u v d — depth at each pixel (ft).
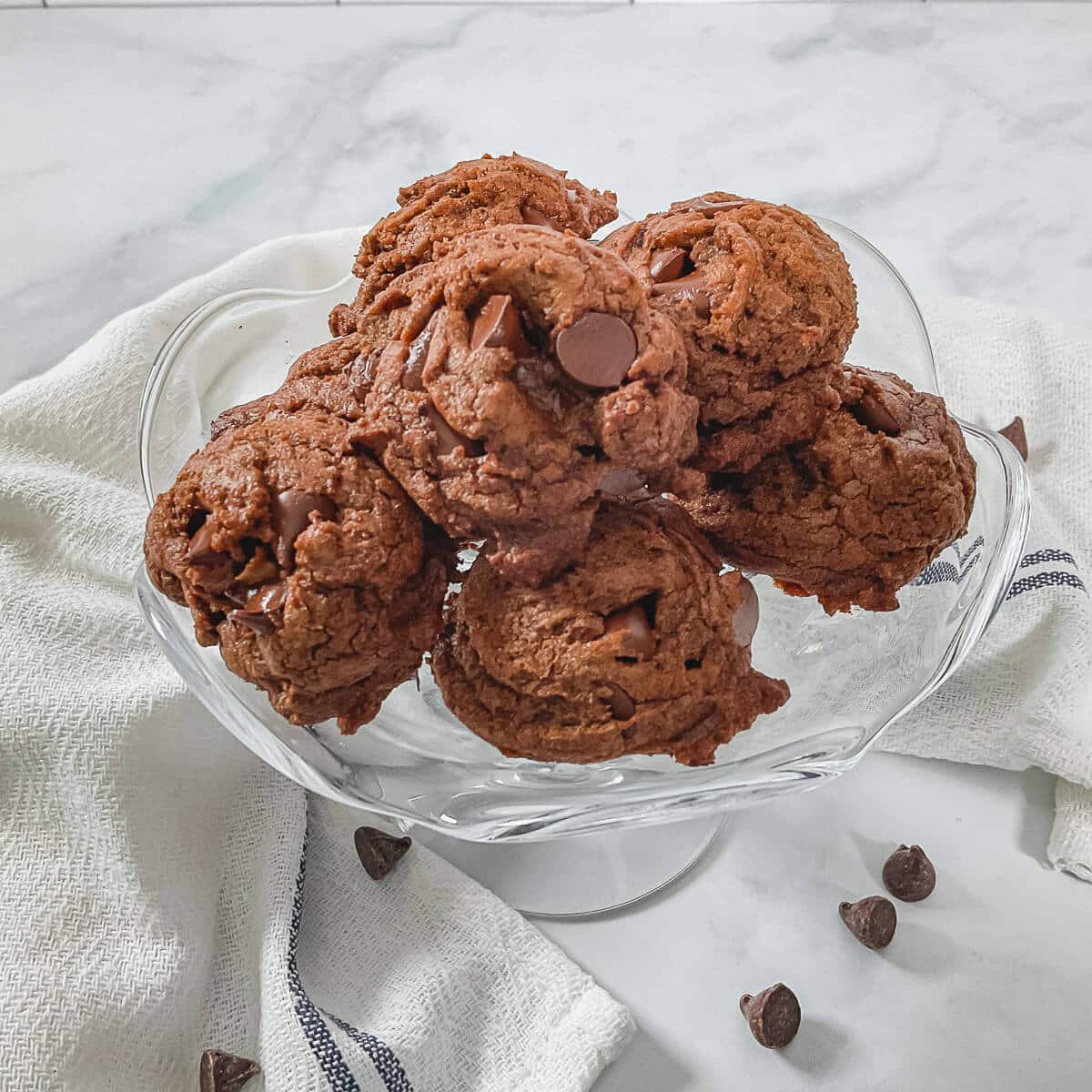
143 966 1.35
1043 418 1.68
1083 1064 1.35
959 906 1.44
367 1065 1.32
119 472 1.60
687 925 1.43
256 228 1.98
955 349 1.72
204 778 1.44
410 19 2.27
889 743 1.52
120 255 1.94
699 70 2.19
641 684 1.18
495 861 1.47
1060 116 2.09
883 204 1.98
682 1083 1.35
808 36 2.23
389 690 1.23
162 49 2.21
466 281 1.14
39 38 2.22
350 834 1.46
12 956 1.33
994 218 1.96
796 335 1.21
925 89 2.14
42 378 1.62
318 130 2.10
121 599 1.52
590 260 1.14
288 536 1.16
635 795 1.25
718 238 1.22
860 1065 1.36
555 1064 1.34
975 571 1.36
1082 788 1.47
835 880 1.46
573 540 1.18
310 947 1.41
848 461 1.24
